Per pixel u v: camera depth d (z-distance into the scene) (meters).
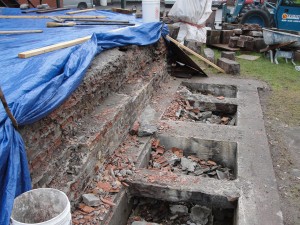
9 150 2.21
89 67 4.12
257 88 6.85
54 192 2.25
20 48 4.20
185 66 7.62
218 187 3.54
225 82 7.10
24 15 7.41
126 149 4.17
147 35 6.05
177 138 4.62
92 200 3.11
